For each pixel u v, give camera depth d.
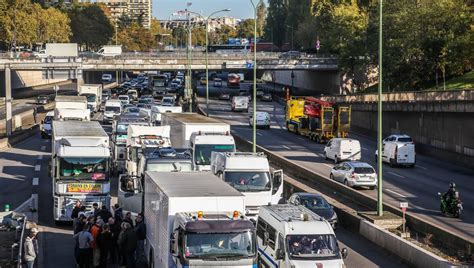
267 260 25.42
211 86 173.12
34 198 42.94
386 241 30.97
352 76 122.31
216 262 21.45
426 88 92.94
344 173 49.03
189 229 21.50
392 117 79.75
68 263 28.67
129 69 126.00
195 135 40.31
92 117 95.12
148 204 27.41
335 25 114.88
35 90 161.75
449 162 64.44
